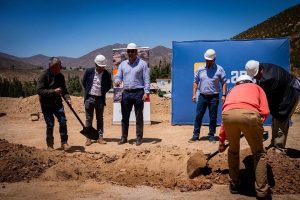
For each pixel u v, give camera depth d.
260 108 5.24
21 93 99.31
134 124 12.69
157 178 6.32
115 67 12.64
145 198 5.34
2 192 5.62
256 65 6.12
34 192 5.62
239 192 5.62
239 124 5.07
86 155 7.50
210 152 8.10
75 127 12.46
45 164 6.82
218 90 9.15
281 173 6.16
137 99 9.01
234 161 5.50
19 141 10.09
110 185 5.98
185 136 10.38
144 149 7.39
